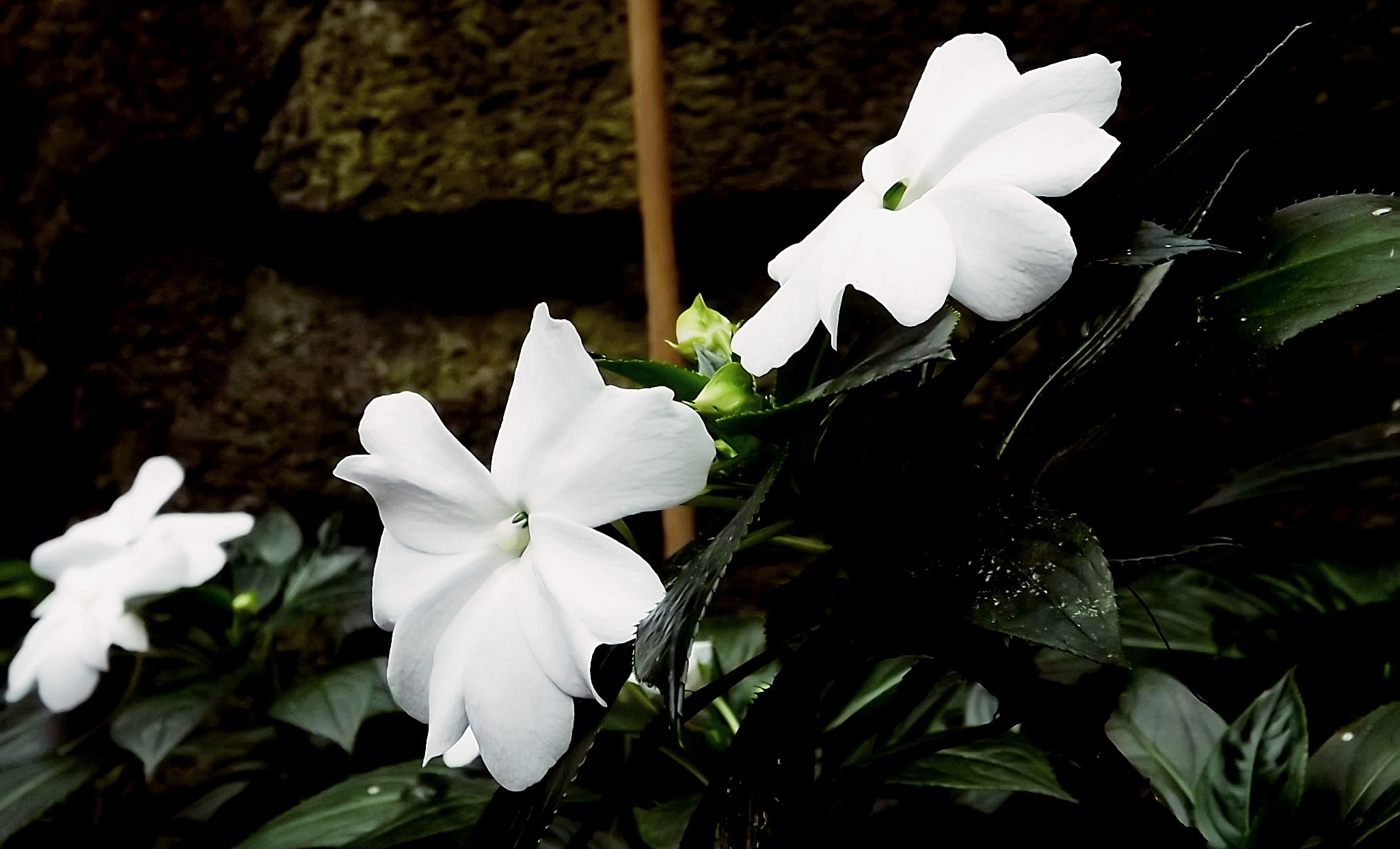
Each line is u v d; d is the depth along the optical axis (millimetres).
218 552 583
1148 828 402
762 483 385
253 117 802
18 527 877
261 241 837
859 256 383
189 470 840
